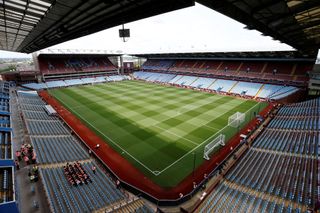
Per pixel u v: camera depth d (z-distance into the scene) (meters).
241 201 13.35
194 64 67.50
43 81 58.44
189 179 17.31
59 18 11.13
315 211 11.44
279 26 11.70
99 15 10.13
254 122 29.39
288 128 24.73
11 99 33.72
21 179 13.54
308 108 30.02
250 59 53.62
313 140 20.00
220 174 17.55
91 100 41.81
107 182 16.00
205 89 52.97
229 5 7.85
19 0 8.46
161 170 18.48
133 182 16.91
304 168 15.88
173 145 22.64
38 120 27.75
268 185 14.62
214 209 12.87
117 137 24.69
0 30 16.73
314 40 18.61
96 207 12.66
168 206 14.16
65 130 26.47
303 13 9.27
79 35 15.61
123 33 13.55
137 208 13.03
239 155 20.36
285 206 12.34
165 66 74.88
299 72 45.50
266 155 19.25
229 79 54.81
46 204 11.34
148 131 26.16
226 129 26.80
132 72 83.62
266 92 44.50
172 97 44.09
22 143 19.53
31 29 15.45
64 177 15.39
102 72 72.44
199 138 24.23
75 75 65.25
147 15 9.00
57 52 58.41
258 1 7.57
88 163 18.75
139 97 44.16
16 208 9.30
